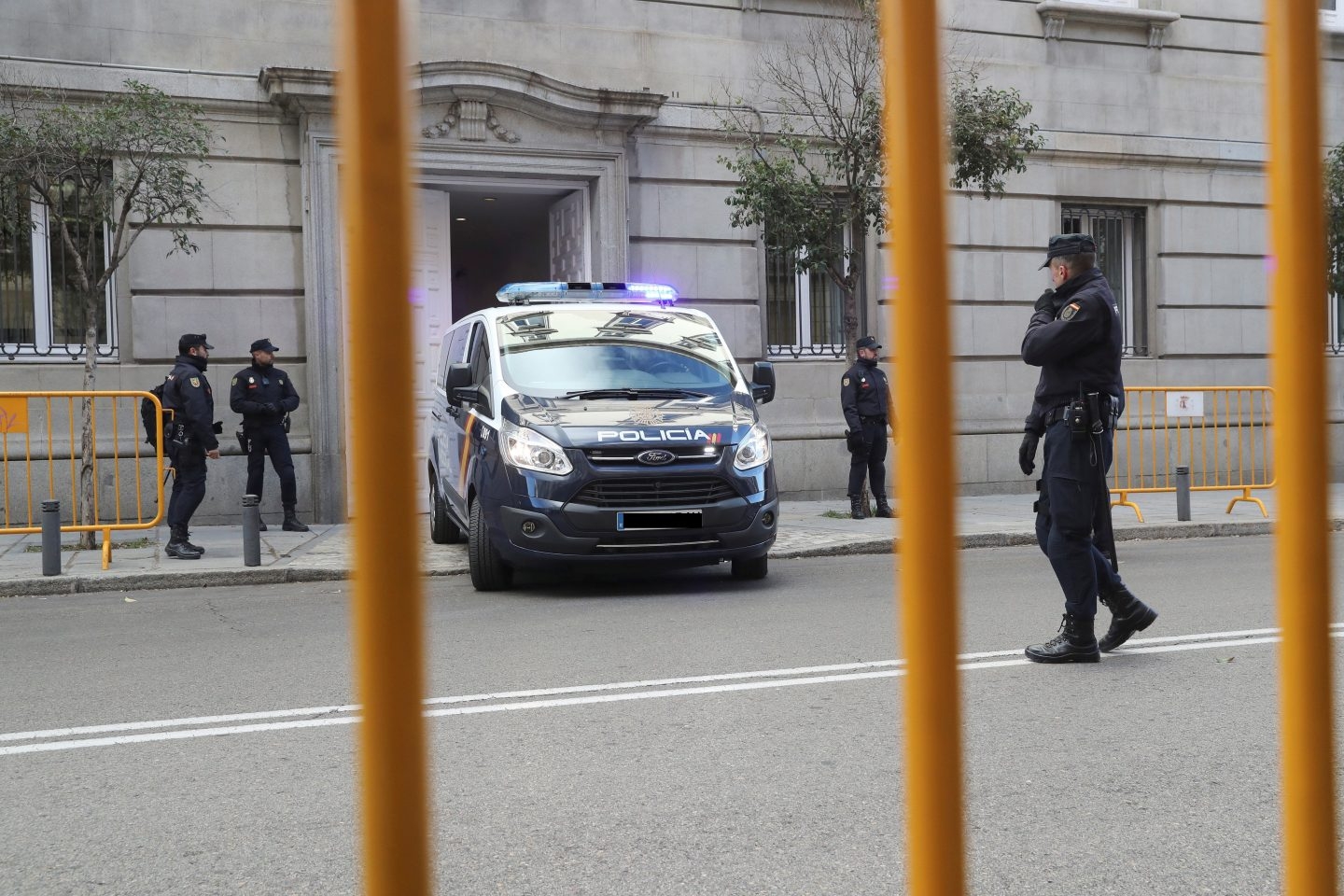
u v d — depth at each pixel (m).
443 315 13.73
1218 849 3.47
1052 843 3.52
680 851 3.48
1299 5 0.89
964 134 12.71
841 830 3.64
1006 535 11.34
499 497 8.20
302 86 12.65
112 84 12.32
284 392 12.07
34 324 12.45
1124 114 16.73
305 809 3.91
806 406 15.06
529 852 3.48
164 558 9.97
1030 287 16.23
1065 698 5.19
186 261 12.73
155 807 3.93
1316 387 0.91
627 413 8.40
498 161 13.54
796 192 12.55
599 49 14.23
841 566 9.84
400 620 0.67
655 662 6.04
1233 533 12.43
